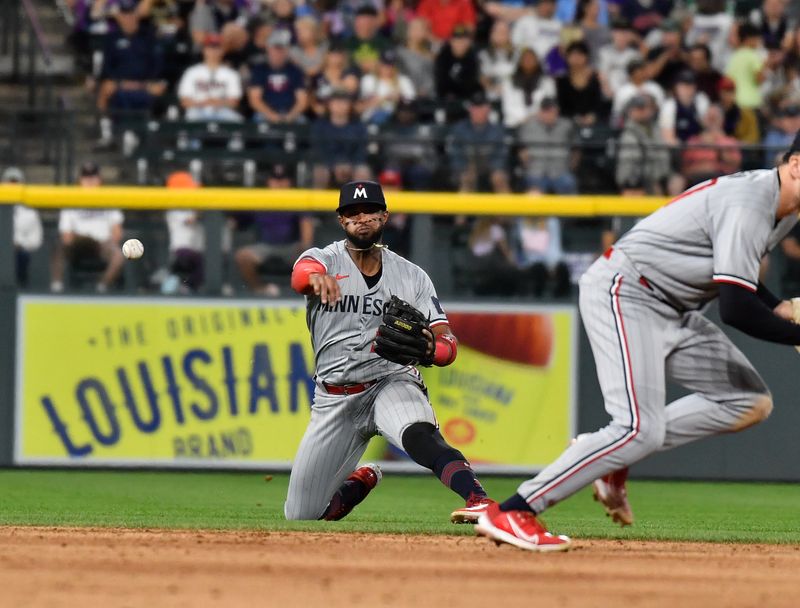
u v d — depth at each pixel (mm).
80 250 37469
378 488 35469
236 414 37344
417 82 48250
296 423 37406
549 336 37531
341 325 22531
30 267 37406
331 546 19359
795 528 27031
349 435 23250
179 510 29062
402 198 37500
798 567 17906
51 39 54750
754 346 37625
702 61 49000
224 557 17766
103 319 37344
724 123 48312
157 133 43906
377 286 22531
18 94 52375
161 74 48094
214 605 13797
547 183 42000
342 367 22672
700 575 16609
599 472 17281
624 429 17047
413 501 32312
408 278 22781
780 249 37812
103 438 37406
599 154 42438
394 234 37625
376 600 14180
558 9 51500
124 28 47781
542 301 37531
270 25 48062
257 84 46281
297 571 16359
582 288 17594
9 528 22078
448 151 42000
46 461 37344
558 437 37562
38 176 46000
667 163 42406
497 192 41750
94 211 37375
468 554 18375
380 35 49719
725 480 38062
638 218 37438
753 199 16312
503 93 48000
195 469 37312
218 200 37312
